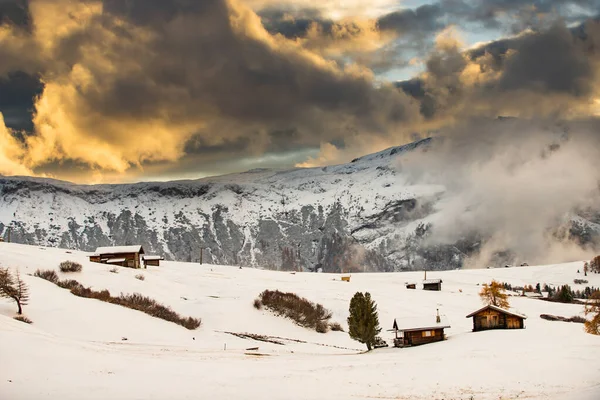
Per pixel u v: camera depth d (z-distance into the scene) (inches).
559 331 3964.1
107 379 2053.4
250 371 2458.2
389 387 2255.2
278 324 4950.8
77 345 2534.5
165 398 1918.1
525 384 2301.9
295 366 2682.1
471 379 2391.7
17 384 1860.2
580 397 2010.3
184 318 4443.9
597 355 2839.6
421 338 3927.2
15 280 4005.9
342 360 2960.1
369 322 3907.5
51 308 3695.9
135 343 3331.7
